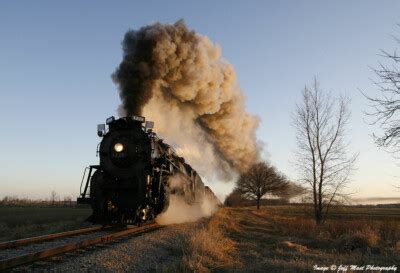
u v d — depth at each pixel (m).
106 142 17.16
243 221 29.88
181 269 8.86
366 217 39.03
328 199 24.39
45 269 7.73
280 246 14.83
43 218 25.47
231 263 10.59
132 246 11.02
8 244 9.91
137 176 16.55
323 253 13.78
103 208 16.33
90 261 8.70
